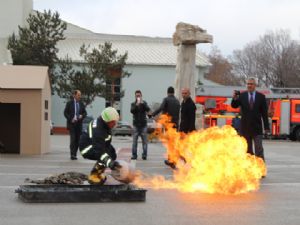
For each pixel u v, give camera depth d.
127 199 8.00
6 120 17.75
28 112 16.05
